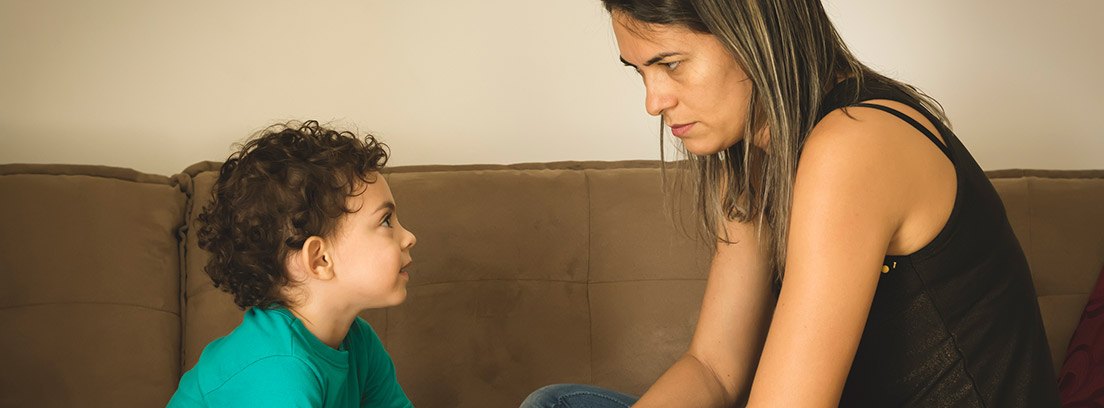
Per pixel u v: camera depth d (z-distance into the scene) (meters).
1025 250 1.83
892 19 2.23
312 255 1.16
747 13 0.89
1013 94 2.28
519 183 1.82
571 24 2.16
